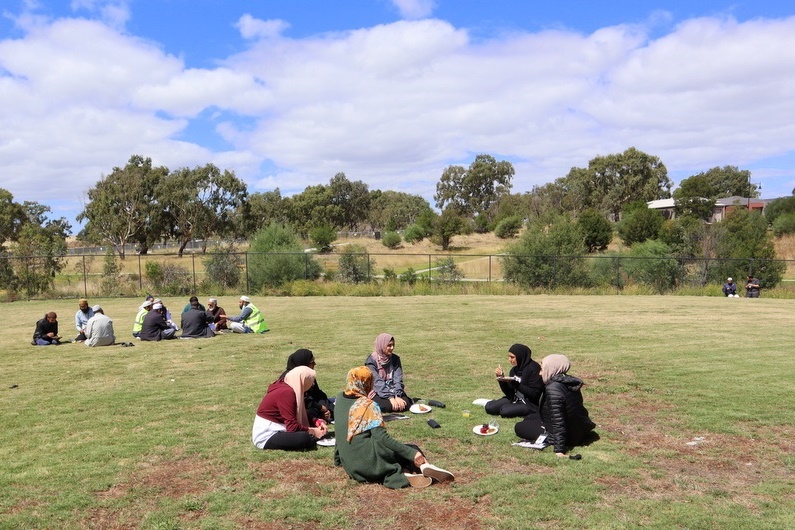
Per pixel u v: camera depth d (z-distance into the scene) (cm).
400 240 7094
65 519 455
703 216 8162
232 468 558
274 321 1767
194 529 435
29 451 617
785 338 1342
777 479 525
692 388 858
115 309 2291
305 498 486
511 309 2052
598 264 3127
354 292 2806
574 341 1314
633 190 10588
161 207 6719
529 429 626
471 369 1021
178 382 950
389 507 468
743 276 3062
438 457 579
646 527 430
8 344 1412
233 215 7256
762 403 773
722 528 429
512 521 440
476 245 7062
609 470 541
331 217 11706
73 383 956
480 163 14062
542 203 8856
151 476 542
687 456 582
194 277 3019
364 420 519
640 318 1755
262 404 623
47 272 2998
